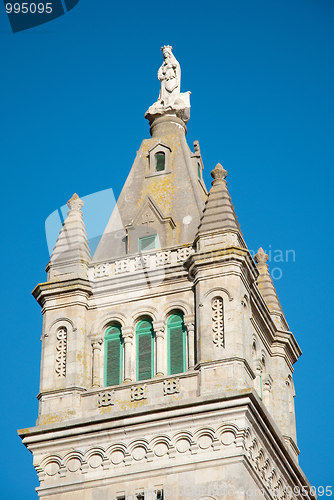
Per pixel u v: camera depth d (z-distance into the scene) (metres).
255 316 77.94
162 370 73.56
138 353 75.06
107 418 71.56
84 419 71.94
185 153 84.38
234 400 70.00
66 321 76.38
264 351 79.50
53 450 72.12
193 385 71.75
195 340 73.81
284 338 81.50
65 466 71.56
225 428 69.69
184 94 88.75
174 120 87.50
